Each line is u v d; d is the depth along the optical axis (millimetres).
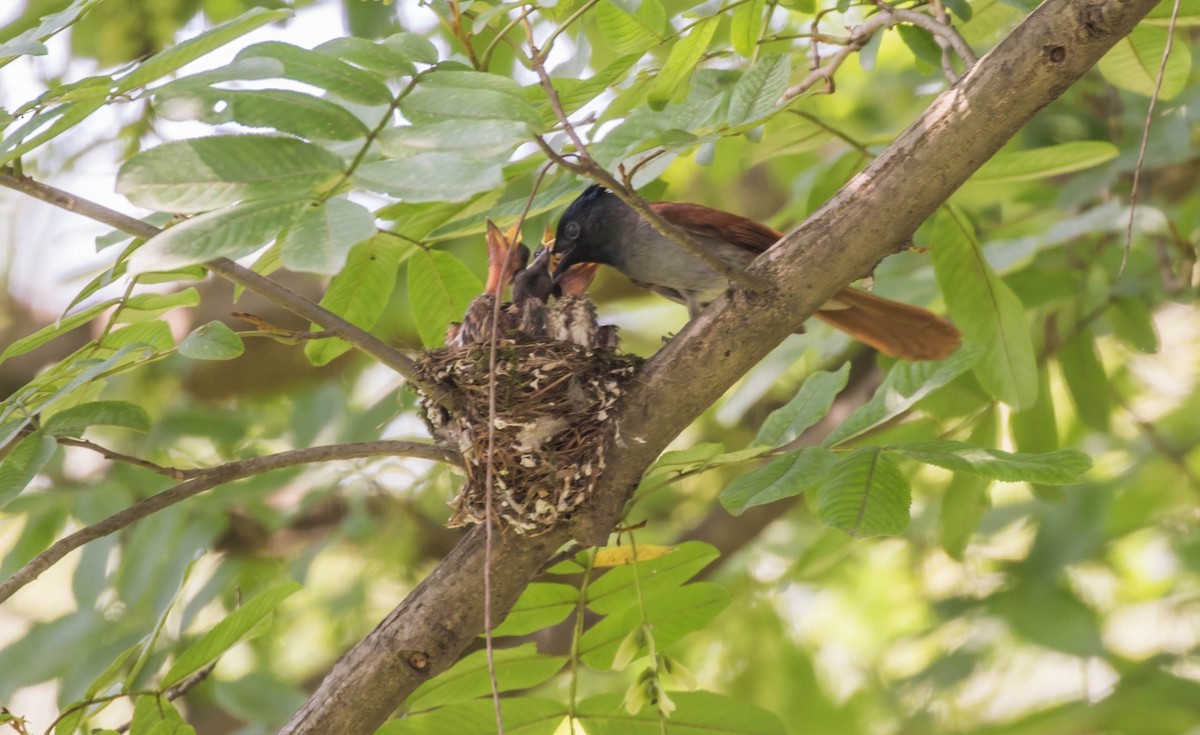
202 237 4328
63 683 10266
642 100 8289
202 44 5523
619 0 7023
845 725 12914
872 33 7992
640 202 6043
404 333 13961
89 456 13156
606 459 7430
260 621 7613
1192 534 12023
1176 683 10344
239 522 12844
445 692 8047
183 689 7785
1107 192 11703
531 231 11719
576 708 7848
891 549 14211
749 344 7176
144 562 10992
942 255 9055
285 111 4695
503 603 7566
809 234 7008
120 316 7344
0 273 14102
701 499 14609
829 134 9562
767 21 8445
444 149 4723
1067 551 11742
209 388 14430
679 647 13438
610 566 8148
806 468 7215
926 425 10430
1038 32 6594
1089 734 10141
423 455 7395
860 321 9367
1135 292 11086
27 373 13727
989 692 11719
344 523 12703
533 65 6086
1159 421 13109
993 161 8977
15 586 6504
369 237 4344
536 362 7613
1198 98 11609
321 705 7473
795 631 13539
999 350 9008
